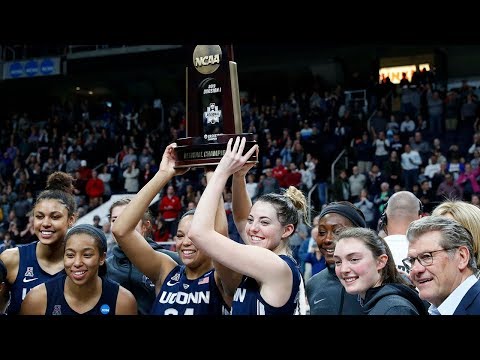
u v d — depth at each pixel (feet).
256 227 7.89
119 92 57.82
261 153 41.22
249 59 51.98
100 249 8.82
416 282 7.09
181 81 55.62
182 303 8.76
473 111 39.01
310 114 44.19
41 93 59.62
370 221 30.99
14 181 46.39
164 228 33.06
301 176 35.01
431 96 39.22
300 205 8.95
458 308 6.91
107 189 40.88
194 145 8.30
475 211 8.12
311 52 50.26
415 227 7.14
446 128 38.99
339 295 9.38
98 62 54.03
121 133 49.73
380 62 49.62
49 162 46.70
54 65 55.21
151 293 11.28
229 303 8.57
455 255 6.93
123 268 11.35
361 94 48.03
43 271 10.23
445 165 32.48
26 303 8.88
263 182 34.27
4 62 56.80
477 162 32.91
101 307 8.91
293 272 7.54
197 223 7.31
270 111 46.70
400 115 41.24
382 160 35.70
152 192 8.66
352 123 40.14
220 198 7.89
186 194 36.73
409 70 48.83
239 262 7.24
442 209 8.27
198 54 8.44
